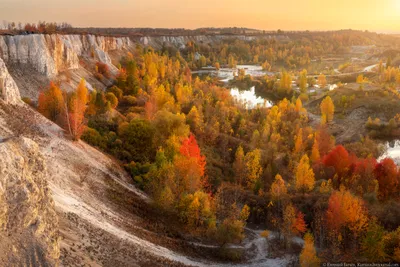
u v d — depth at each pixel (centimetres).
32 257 2805
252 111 13838
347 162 8219
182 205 5550
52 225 3167
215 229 5341
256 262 4959
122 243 4081
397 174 7550
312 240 4881
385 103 15475
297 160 9231
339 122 14762
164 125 8444
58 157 5219
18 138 3250
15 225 2786
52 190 4234
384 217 5669
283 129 12281
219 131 11138
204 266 4522
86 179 5219
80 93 8519
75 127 6131
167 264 4131
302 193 6600
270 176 7856
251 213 6312
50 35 10200
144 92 12288
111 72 13988
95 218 4275
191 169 6059
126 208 5153
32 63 9000
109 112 8825
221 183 7044
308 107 17375
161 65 17462
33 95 8238
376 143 12438
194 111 10712
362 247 4847
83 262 3334
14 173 2867
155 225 5097
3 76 5678
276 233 5794
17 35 9006
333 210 5253
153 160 7375
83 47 14175
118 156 7006
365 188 7262
